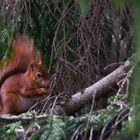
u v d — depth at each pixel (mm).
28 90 10227
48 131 6281
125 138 5273
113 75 9789
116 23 11609
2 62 10570
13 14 11633
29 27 11914
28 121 7441
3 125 7344
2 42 11391
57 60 11531
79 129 6273
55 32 11414
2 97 10289
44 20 12031
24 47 10523
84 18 10891
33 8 12000
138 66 4645
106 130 6098
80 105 9961
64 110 9836
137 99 4668
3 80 10469
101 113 6516
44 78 10297
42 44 12086
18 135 6762
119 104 6500
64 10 11117
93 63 11523
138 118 4715
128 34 11398
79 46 11742
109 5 11273
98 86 9914
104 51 11820
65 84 11516
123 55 11914
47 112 9375
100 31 11414
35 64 10312
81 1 5227
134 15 4457
